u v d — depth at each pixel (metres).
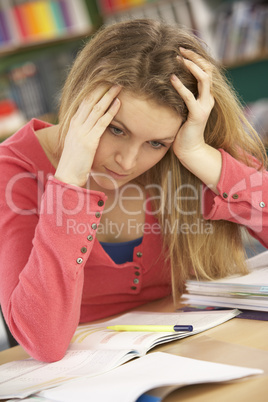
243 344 0.81
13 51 3.16
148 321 1.00
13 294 0.90
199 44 1.05
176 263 1.17
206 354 0.79
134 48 0.92
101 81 0.91
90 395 0.65
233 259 1.16
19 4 3.08
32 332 0.86
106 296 1.17
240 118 1.16
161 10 3.03
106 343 0.88
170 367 0.72
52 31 3.11
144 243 1.15
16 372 0.83
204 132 1.14
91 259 1.11
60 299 0.88
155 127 0.89
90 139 0.91
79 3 3.10
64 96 1.04
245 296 0.97
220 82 1.09
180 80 0.95
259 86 3.29
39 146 1.09
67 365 0.82
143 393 0.65
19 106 3.15
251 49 3.02
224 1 3.19
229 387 0.66
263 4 3.01
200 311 1.03
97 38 0.99
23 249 0.97
